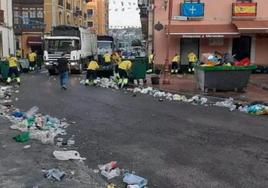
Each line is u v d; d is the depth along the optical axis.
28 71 38.94
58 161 7.49
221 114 13.59
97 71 25.73
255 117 13.06
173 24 32.94
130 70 23.36
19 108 14.75
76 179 6.57
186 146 9.17
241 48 33.12
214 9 32.81
